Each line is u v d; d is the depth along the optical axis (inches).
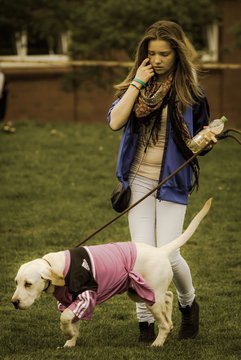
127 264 297.6
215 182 650.8
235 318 360.2
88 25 1022.4
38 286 288.5
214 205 581.9
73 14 1043.9
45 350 305.1
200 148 313.1
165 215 317.1
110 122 313.6
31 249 478.6
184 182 317.4
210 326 348.5
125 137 316.2
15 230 522.0
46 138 831.7
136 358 294.5
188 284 324.2
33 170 692.1
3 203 588.1
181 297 327.6
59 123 961.5
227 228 529.3
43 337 331.9
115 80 1034.1
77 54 1061.8
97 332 339.9
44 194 614.5
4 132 868.0
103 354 297.6
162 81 312.0
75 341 307.1
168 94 310.8
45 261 292.4
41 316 362.6
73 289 288.0
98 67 1050.7
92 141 819.4
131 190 320.2
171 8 993.5
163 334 312.3
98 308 377.4
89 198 605.0
